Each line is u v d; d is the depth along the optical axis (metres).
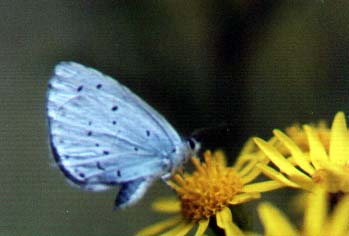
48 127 0.13
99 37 0.23
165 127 0.13
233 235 0.12
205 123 0.21
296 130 0.12
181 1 0.22
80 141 0.13
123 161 0.13
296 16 0.22
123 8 0.22
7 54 0.22
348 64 0.21
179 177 0.13
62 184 0.19
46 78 0.22
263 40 0.22
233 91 0.21
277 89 0.21
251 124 0.21
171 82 0.22
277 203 0.12
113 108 0.13
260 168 0.12
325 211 0.11
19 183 0.20
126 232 0.18
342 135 0.12
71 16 0.23
